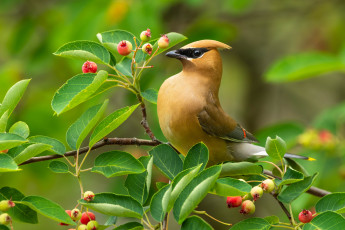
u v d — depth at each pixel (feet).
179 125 27.09
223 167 22.44
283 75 37.22
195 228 19.97
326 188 36.96
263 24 53.16
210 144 27.91
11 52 45.65
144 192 22.41
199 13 51.11
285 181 21.50
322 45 51.26
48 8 46.68
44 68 43.39
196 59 27.86
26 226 45.88
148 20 38.11
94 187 45.52
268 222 21.09
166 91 27.27
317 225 20.25
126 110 22.22
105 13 38.22
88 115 23.39
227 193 20.89
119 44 24.21
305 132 36.14
